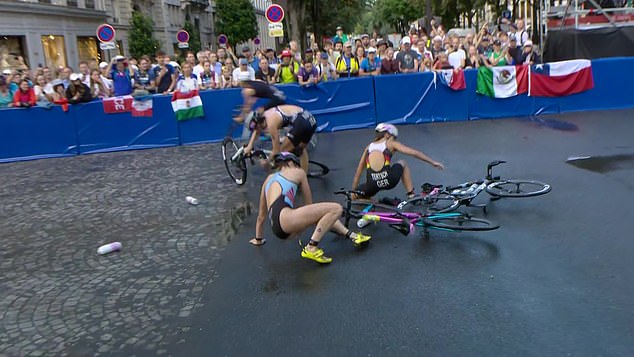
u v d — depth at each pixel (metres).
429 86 11.55
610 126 9.96
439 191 5.79
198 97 11.05
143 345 3.64
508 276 4.26
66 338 3.79
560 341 3.36
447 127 11.02
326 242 5.21
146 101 10.96
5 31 22.02
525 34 14.69
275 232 4.75
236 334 3.69
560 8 16.66
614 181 6.56
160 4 38.62
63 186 8.32
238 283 4.48
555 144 8.80
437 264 4.56
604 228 5.11
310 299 4.10
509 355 3.25
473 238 5.07
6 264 5.28
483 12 39.41
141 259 5.18
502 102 11.74
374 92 11.51
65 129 10.79
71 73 11.59
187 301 4.23
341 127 11.57
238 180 7.65
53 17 25.45
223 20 44.03
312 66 11.38
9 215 6.93
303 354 3.39
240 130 10.96
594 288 3.99
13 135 10.60
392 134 5.75
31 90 10.63
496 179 6.07
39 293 4.55
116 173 9.00
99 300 4.36
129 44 32.53
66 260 5.29
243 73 11.23
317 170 8.17
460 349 3.34
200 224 6.09
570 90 11.76
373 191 5.86
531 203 5.96
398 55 12.38
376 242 5.14
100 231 6.09
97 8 30.11
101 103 10.83
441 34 16.02
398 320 3.71
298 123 7.00
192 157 9.86
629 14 14.37
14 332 3.90
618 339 3.35
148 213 6.63
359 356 3.33
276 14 14.09
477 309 3.79
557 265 4.40
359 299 4.04
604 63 11.75
